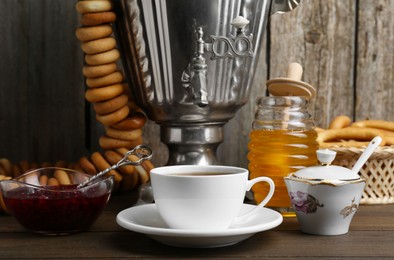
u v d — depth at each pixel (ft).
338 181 3.00
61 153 4.86
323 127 4.95
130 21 3.67
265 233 3.14
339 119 4.40
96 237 3.06
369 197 3.88
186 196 2.78
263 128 3.64
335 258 2.68
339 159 3.77
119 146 3.96
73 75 4.81
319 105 4.94
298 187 3.07
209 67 3.60
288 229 3.23
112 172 3.94
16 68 4.79
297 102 3.59
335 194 2.99
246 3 3.62
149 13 3.59
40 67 4.80
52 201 2.97
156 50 3.65
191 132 3.84
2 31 4.76
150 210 3.19
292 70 3.83
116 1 3.73
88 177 3.48
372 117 4.94
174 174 3.08
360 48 4.90
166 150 4.91
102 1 3.70
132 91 3.95
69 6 4.77
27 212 3.00
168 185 2.81
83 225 3.12
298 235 3.10
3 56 4.78
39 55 4.79
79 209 3.03
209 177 2.77
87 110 4.84
